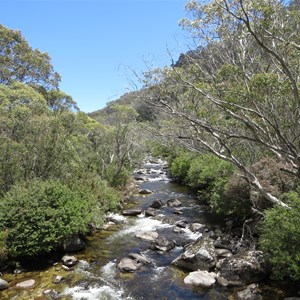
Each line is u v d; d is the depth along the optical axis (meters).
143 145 31.77
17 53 31.78
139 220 19.34
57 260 12.77
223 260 11.58
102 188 20.59
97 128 30.67
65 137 18.33
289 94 8.88
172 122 13.00
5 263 11.68
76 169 20.25
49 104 29.62
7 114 17.09
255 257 10.73
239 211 15.59
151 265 12.47
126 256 13.39
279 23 8.63
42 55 34.12
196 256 11.91
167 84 11.19
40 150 16.86
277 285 10.04
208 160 24.08
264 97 8.22
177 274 11.57
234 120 10.39
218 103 9.52
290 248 9.02
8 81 29.05
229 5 9.48
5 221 12.04
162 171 43.56
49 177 16.70
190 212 20.98
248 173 11.02
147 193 27.97
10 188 14.98
